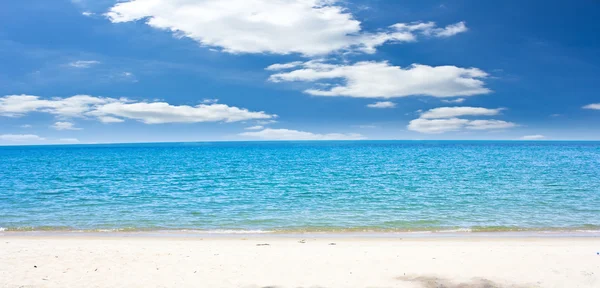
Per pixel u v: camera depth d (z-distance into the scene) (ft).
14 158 316.19
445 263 37.91
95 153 447.01
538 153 351.67
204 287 31.30
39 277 33.40
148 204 80.89
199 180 131.23
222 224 61.77
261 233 55.26
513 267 36.35
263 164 217.36
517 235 52.65
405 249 44.14
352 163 220.43
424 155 324.19
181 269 36.01
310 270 35.86
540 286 31.45
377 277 33.86
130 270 35.63
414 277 33.83
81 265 37.11
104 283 32.04
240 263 38.06
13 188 109.60
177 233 55.47
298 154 369.30
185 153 424.05
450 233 54.29
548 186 105.29
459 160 243.19
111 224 61.93
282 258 40.01
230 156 334.03
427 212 70.44
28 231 56.80
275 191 101.14
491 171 157.17
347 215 68.28
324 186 111.34
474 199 84.28
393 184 114.83
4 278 32.99
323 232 55.77
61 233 55.47
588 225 59.00
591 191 94.68
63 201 85.40
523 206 75.20
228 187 110.63
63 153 453.58
